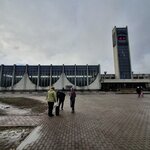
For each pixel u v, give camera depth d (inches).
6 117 333.1
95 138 195.8
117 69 3228.3
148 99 815.7
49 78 2682.1
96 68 2778.1
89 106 534.9
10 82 2623.0
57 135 207.6
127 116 345.1
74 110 441.1
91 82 2704.2
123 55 3257.9
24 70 2694.4
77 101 738.8
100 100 791.7
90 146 169.0
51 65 2738.7
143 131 226.7
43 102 660.7
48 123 276.7
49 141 184.2
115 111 418.0
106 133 217.2
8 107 507.5
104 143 178.2
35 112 406.9
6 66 2677.2
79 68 2760.8
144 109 451.5
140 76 3186.5
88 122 285.9
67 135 207.9
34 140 187.5
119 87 2807.6
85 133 217.0
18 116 345.7
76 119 312.8
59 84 2657.5
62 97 454.3
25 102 656.4
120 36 3351.4
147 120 302.8
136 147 166.6
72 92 421.7
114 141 184.7
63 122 285.6
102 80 2765.7
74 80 2699.3
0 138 195.8
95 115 359.3
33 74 2689.5
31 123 275.9
